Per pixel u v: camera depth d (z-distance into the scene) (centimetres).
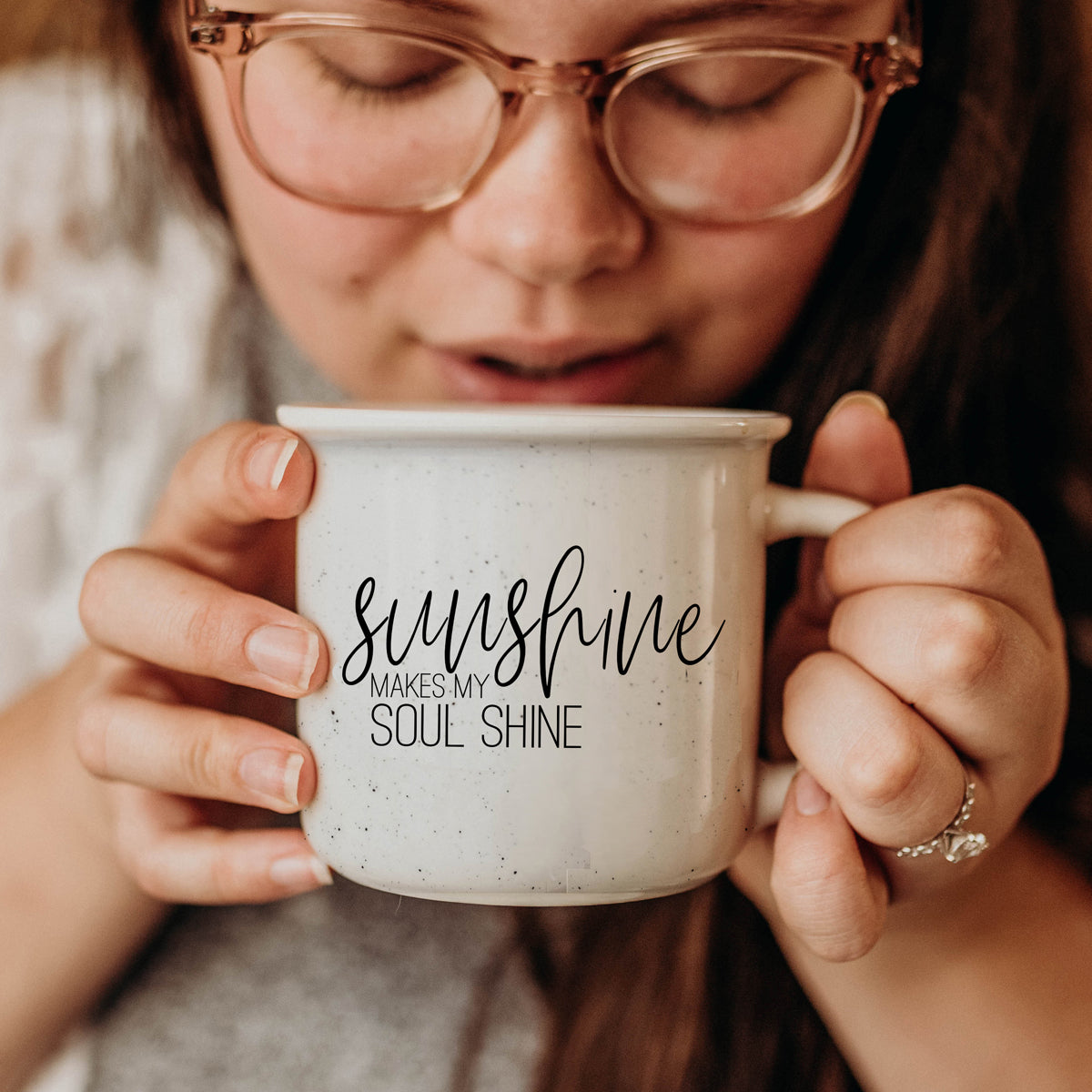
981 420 106
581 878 57
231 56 75
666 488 55
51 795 92
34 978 94
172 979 105
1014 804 65
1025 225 105
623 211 75
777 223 79
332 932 107
